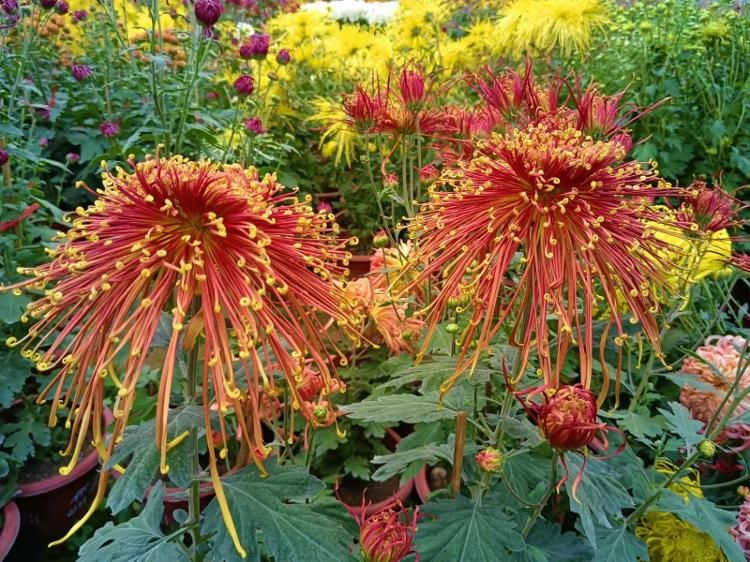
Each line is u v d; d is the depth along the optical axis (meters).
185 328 0.96
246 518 0.96
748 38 3.26
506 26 3.21
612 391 1.88
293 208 0.96
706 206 1.40
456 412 1.20
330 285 0.97
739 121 2.99
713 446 1.27
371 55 3.62
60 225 2.85
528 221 0.98
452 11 4.19
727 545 1.26
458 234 1.03
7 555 1.89
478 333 1.39
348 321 0.99
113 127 2.64
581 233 0.98
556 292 0.92
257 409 0.80
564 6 2.98
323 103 2.75
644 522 1.70
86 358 0.85
